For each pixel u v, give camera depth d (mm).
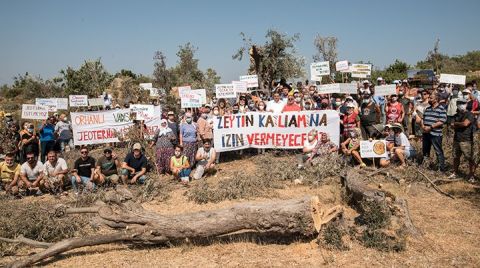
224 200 9492
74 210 7203
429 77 22812
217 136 13266
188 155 12344
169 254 6539
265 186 10156
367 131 12578
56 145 15383
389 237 6398
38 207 8164
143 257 6480
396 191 9250
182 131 12430
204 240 6914
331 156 11133
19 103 34969
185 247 6668
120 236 6547
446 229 6949
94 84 29609
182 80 25797
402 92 15812
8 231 7535
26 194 11055
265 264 5980
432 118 10789
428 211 7938
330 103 14531
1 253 6867
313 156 11719
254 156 13523
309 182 10359
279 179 10750
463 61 38188
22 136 13852
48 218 7703
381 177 10406
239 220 6477
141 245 6887
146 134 14438
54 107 16766
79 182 10680
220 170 12383
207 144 11672
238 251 6500
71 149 16828
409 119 15305
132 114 15422
